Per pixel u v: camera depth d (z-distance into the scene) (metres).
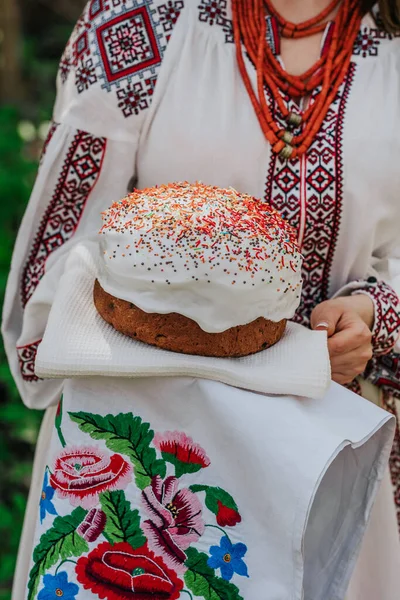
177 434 0.98
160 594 0.96
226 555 0.95
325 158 1.21
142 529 0.97
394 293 1.23
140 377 0.99
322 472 0.89
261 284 0.95
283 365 0.98
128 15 1.21
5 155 2.91
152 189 1.07
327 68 1.21
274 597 0.92
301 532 0.89
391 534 1.31
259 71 1.21
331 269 1.27
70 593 0.95
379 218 1.24
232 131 1.20
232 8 1.23
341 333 1.12
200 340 0.97
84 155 1.23
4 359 2.41
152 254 0.95
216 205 1.01
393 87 1.23
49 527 0.98
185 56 1.21
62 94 1.28
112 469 0.99
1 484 2.46
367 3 1.25
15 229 2.75
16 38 3.72
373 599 1.31
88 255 1.12
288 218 1.22
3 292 2.45
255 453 0.92
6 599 2.05
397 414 1.38
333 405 1.00
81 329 1.01
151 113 1.21
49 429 1.31
